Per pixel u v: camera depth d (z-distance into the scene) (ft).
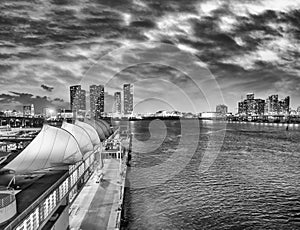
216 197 182.70
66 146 136.36
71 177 117.08
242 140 509.76
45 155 130.52
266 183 216.95
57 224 91.97
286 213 156.46
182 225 140.15
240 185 211.20
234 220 146.72
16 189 87.04
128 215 151.43
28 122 643.45
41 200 79.51
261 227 139.54
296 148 403.95
